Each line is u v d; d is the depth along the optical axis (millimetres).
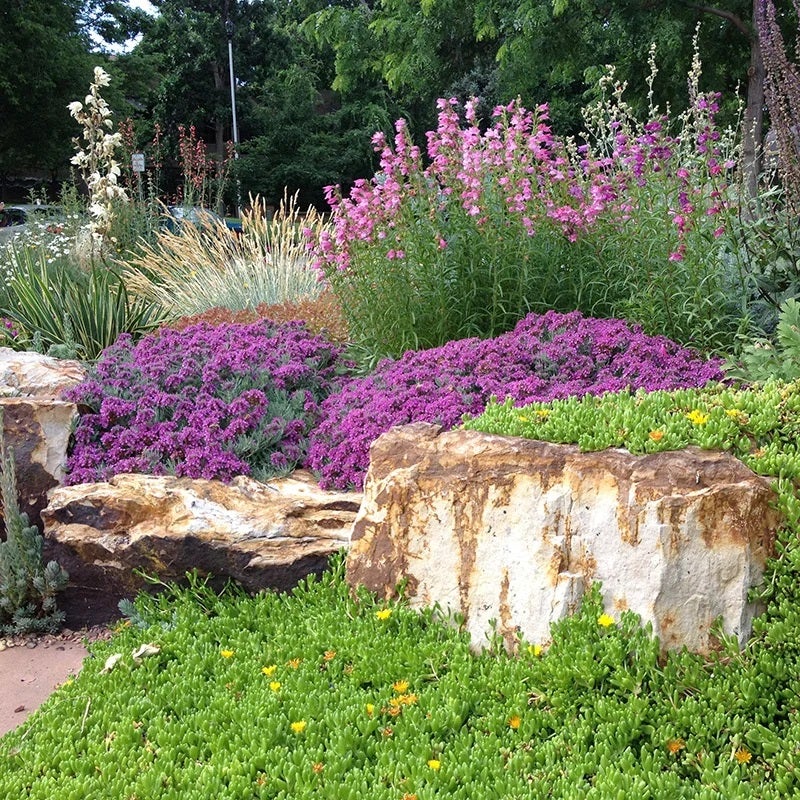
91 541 4230
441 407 4531
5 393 5105
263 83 39312
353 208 5941
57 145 27469
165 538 4109
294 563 4051
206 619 3893
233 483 4434
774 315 5262
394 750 2801
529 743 2779
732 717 2766
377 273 5941
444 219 5973
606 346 4973
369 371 5793
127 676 3443
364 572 3691
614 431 3307
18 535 4230
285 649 3441
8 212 19781
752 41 10266
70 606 4395
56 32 25828
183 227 11117
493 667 3123
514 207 5672
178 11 38844
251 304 8820
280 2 40156
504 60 13234
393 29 14156
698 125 5828
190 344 5766
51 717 3205
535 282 5926
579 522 3178
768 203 5742
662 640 2980
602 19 12180
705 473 3035
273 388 5324
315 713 3020
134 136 14336
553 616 3154
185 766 2861
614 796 2436
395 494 3602
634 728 2740
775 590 2984
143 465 4555
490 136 5910
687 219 5164
